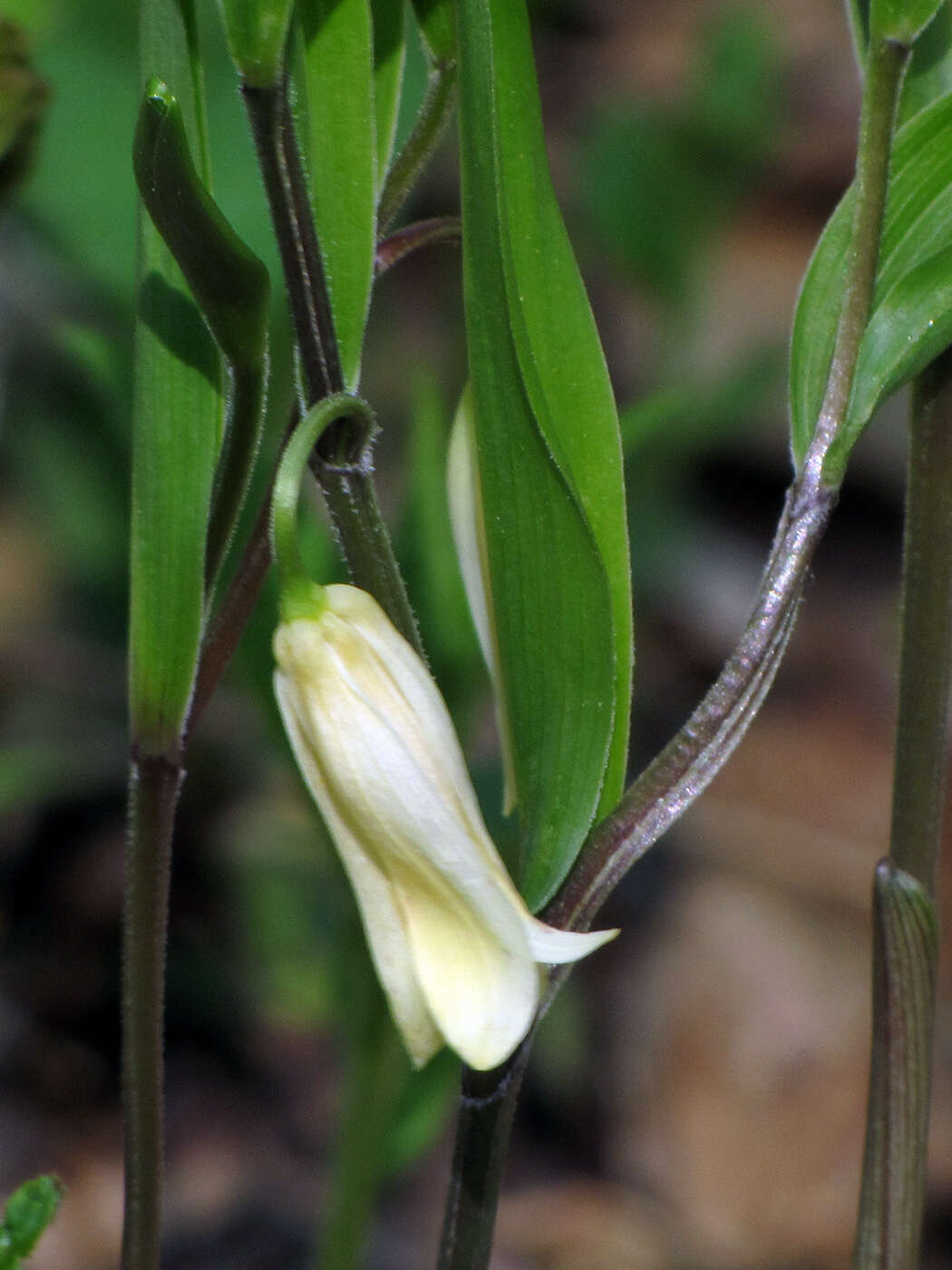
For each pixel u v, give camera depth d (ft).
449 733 0.57
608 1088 1.19
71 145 0.86
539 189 0.57
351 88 0.57
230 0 0.54
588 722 0.57
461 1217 0.60
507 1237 1.10
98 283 0.89
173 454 0.58
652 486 1.26
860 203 0.57
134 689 0.59
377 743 0.56
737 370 1.23
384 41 0.58
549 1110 1.18
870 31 0.56
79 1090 1.15
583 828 0.58
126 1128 0.60
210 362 0.58
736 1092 1.19
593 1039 1.21
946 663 0.60
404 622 0.58
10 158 0.60
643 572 1.29
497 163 0.55
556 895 0.58
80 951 1.22
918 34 0.57
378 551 0.57
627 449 0.72
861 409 0.57
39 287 1.12
